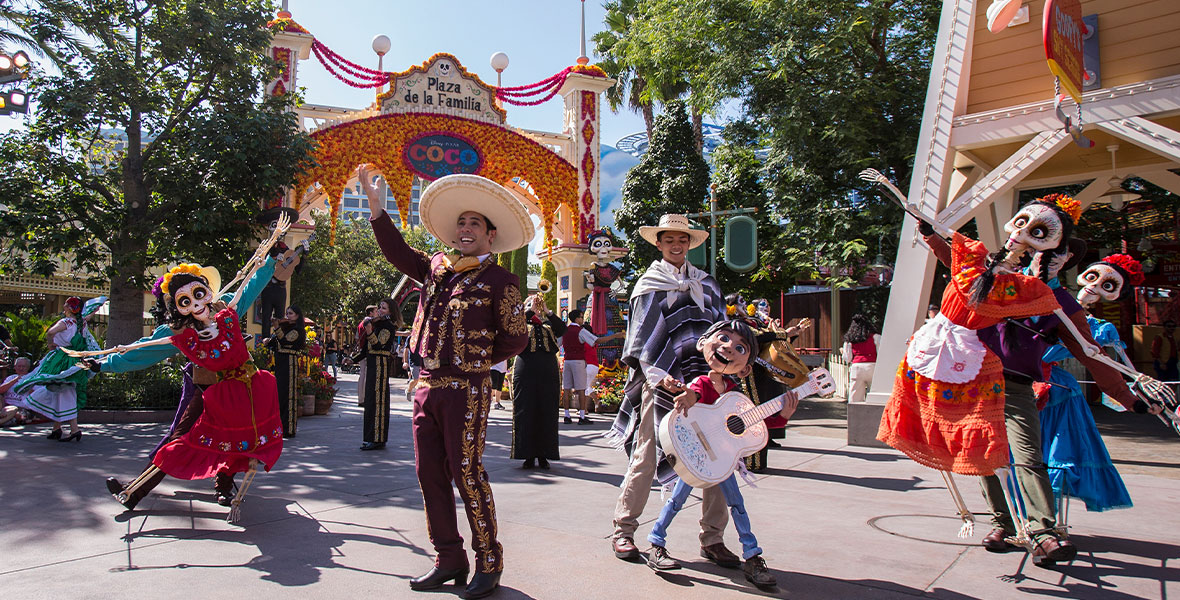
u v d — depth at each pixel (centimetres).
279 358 885
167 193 1095
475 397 350
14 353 1112
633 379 427
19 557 378
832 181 1547
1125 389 411
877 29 1464
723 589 353
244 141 1090
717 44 1577
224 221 1102
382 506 514
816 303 2147
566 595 341
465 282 357
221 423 467
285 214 519
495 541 345
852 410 869
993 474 390
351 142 1352
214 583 343
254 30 1162
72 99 1025
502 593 342
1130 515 523
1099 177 1051
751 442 358
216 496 532
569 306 1537
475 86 1459
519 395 686
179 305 457
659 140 2295
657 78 2227
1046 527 398
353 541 423
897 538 450
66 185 1109
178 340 461
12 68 1040
